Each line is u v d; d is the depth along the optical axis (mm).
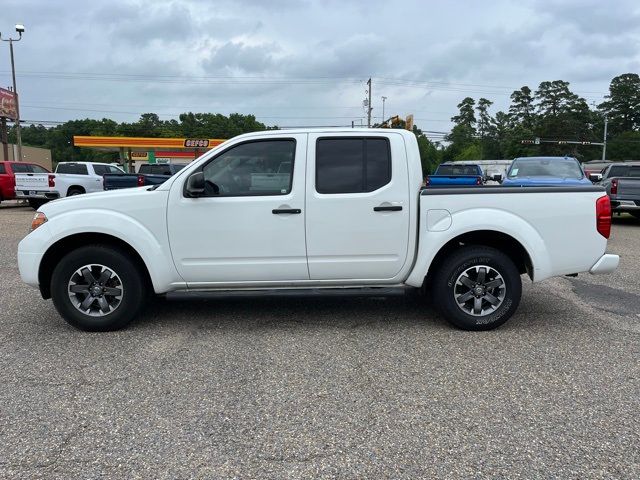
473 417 3365
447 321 5340
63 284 5000
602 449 2990
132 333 5066
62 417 3393
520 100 99938
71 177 18609
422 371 4113
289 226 4961
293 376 4023
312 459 2908
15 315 5730
